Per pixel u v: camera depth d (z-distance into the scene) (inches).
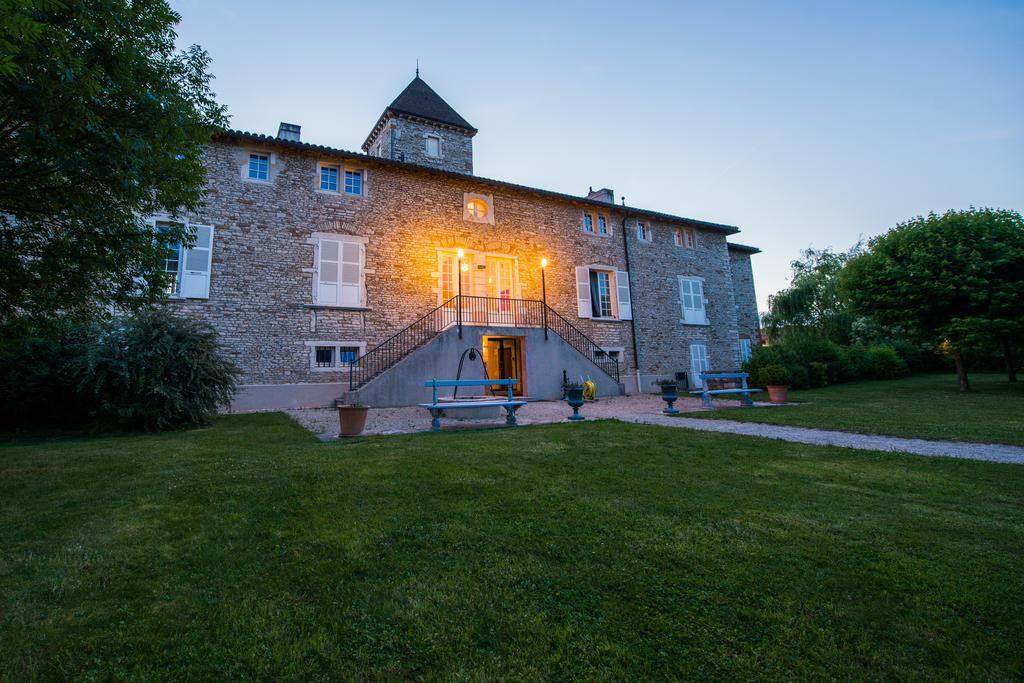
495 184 606.9
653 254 758.5
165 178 208.2
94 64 173.9
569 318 655.1
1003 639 74.6
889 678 66.0
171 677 66.7
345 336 496.4
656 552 105.6
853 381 840.9
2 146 169.3
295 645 73.5
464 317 561.6
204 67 232.8
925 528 119.8
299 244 488.7
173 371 322.7
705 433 267.4
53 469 188.1
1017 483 161.3
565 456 204.4
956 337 593.0
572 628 77.3
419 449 220.5
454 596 87.1
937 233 601.0
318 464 188.9
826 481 165.3
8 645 73.0
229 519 128.3
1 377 313.7
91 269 197.9
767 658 70.1
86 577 95.7
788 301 1105.4
